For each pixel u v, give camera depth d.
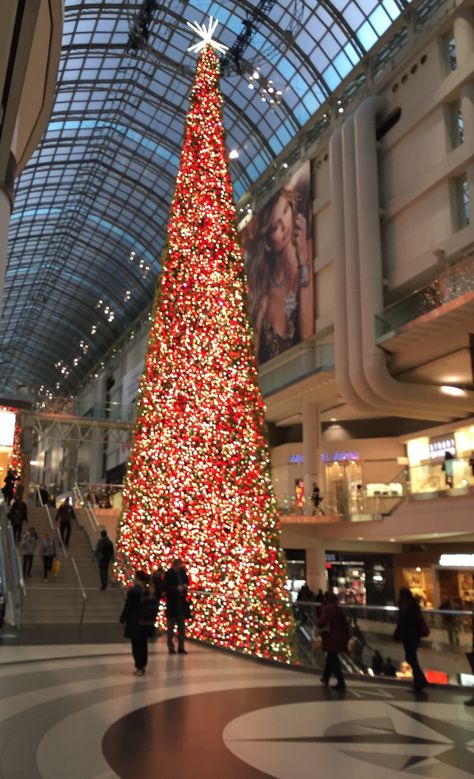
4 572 13.13
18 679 7.55
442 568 22.39
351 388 23.19
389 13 25.36
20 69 6.12
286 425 36.44
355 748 5.11
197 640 11.09
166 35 33.06
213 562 11.66
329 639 7.79
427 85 22.62
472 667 7.49
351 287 23.39
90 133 42.38
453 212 21.16
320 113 30.34
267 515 12.20
